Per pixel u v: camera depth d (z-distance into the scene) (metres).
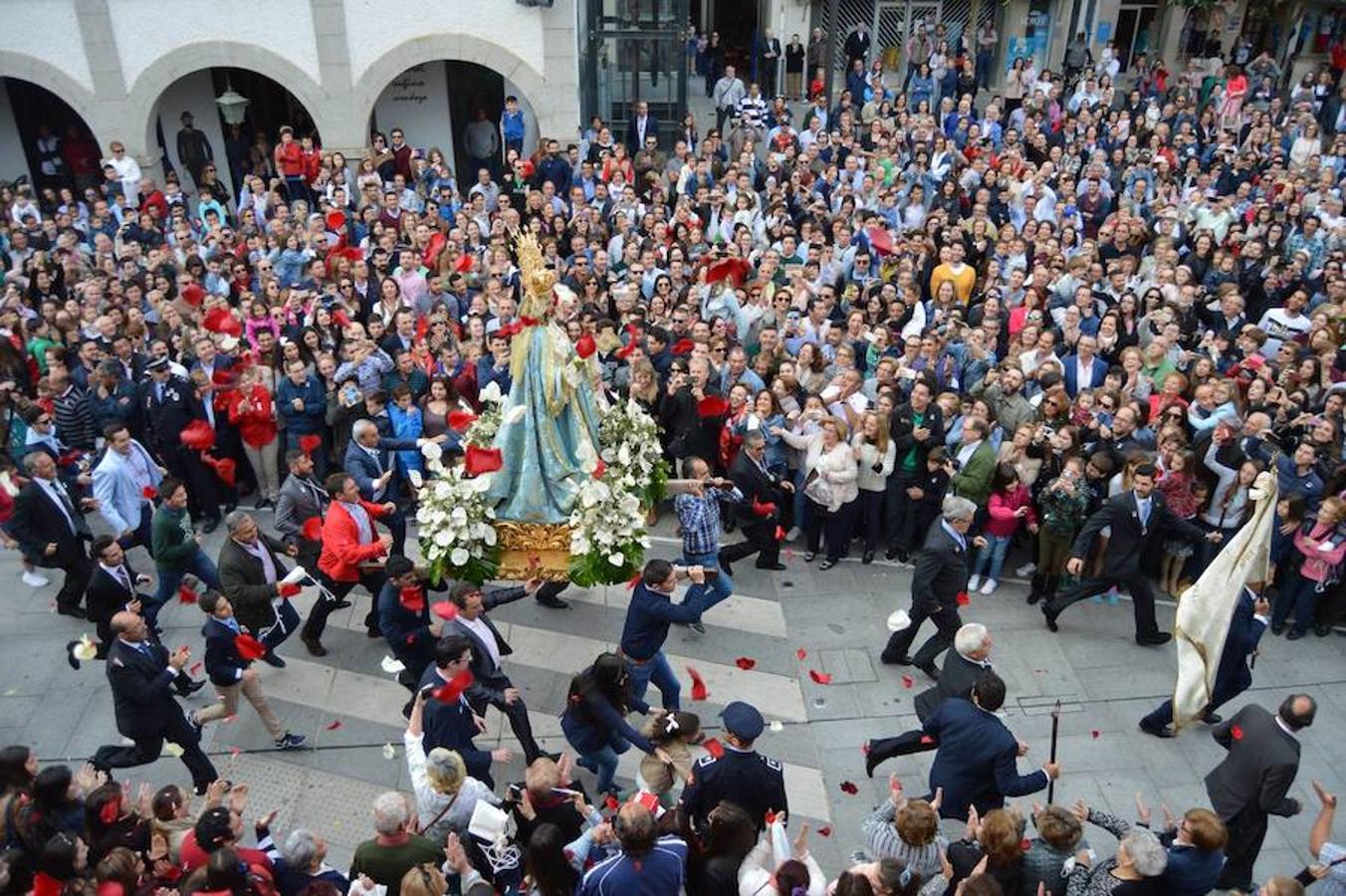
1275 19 25.42
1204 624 7.26
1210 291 13.47
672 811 5.60
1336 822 7.04
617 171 17.12
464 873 5.18
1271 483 7.05
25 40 17.45
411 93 20.25
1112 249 14.58
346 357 10.84
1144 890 5.09
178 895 5.11
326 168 17.14
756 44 24.41
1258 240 14.13
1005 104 22.73
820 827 6.95
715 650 8.73
